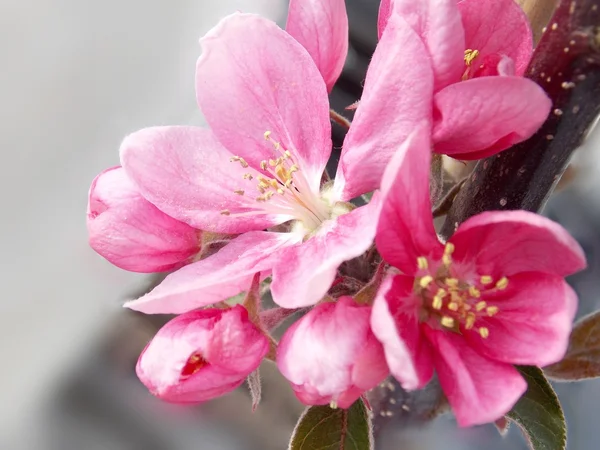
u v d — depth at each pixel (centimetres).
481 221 10
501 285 10
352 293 11
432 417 14
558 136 11
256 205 12
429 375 10
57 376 22
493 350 10
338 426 12
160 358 10
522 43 11
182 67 29
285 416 19
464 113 10
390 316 9
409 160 9
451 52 10
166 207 12
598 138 19
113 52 29
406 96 10
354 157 11
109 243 12
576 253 9
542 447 12
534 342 10
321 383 10
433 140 10
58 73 29
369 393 14
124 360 22
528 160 11
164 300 10
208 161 12
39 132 28
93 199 12
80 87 29
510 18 11
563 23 10
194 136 12
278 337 14
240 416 20
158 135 12
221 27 11
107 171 12
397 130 10
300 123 12
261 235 12
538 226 9
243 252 12
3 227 26
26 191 27
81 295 24
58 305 24
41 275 25
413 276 11
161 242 12
